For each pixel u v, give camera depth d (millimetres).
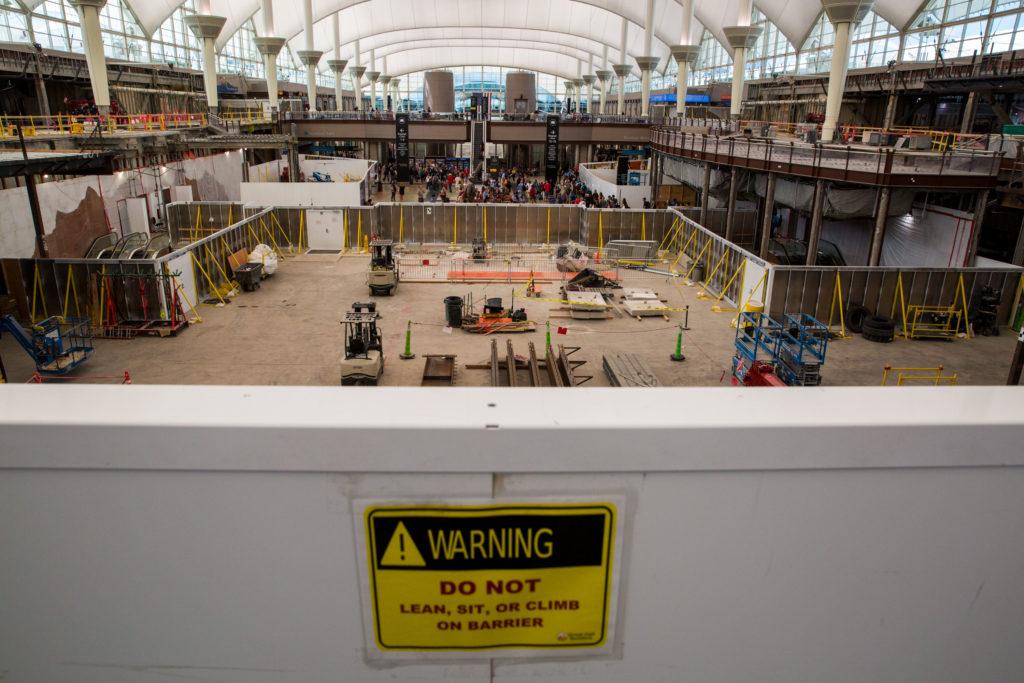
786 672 2066
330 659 1995
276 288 25469
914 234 28484
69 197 27859
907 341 20453
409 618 1932
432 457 1724
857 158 24953
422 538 1825
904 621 2008
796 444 1746
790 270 20625
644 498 1808
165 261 20516
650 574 1908
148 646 1975
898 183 23656
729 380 17578
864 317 20797
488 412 1769
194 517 1812
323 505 1795
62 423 1680
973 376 17828
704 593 1942
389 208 33531
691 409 1798
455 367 18016
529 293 24703
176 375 17172
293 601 1916
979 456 1797
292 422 1693
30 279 19859
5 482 1770
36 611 1926
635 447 1726
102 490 1780
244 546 1849
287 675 2014
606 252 30734
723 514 1845
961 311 21203
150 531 1829
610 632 1976
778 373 16234
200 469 1748
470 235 34312
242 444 1708
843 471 1806
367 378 16547
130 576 1883
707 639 2006
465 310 22312
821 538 1889
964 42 47938
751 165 32000
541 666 2010
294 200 39094
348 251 32344
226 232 25531
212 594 1906
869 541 1897
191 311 21828
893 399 1889
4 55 44281
